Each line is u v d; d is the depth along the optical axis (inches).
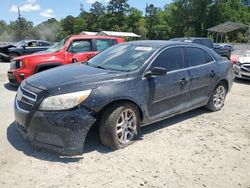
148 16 3804.1
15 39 3796.8
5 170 149.9
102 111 169.3
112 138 170.7
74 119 154.6
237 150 183.9
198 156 173.0
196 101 233.6
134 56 201.8
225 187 143.3
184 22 2847.0
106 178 145.6
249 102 309.1
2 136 190.4
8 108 257.0
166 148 181.3
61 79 170.9
